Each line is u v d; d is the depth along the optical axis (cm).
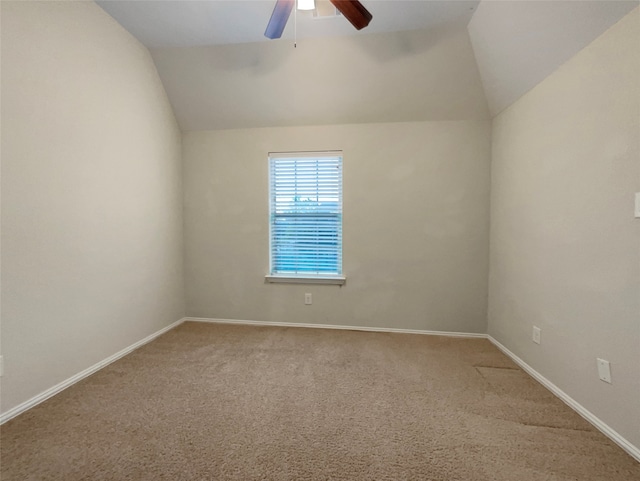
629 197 139
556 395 188
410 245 299
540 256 205
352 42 251
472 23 226
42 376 183
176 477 126
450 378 212
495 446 145
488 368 227
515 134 238
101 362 226
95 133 219
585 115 165
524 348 226
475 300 293
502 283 260
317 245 319
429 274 298
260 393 191
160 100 292
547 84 197
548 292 197
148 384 202
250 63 272
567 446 145
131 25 238
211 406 177
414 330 303
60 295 194
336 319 315
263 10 221
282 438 150
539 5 171
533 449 142
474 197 288
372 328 310
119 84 240
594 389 160
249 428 157
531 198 216
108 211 232
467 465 133
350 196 305
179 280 325
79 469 130
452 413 171
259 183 317
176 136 318
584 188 166
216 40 257
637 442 136
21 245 171
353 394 191
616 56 144
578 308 171
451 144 288
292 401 183
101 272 226
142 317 270
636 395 137
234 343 274
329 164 311
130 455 138
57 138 191
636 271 136
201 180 326
